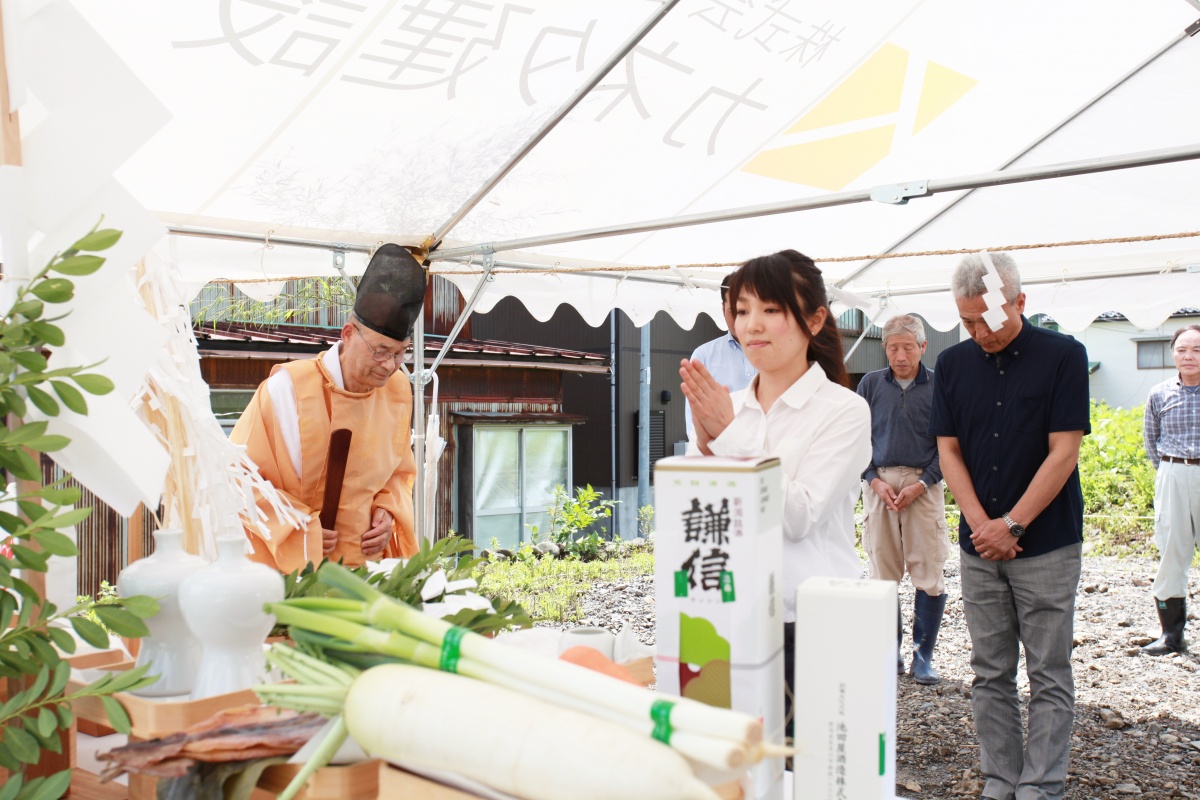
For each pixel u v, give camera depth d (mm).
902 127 3955
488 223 4098
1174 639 6191
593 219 4266
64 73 1295
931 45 3453
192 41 2451
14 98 1236
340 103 2863
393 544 2834
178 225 3398
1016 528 3062
